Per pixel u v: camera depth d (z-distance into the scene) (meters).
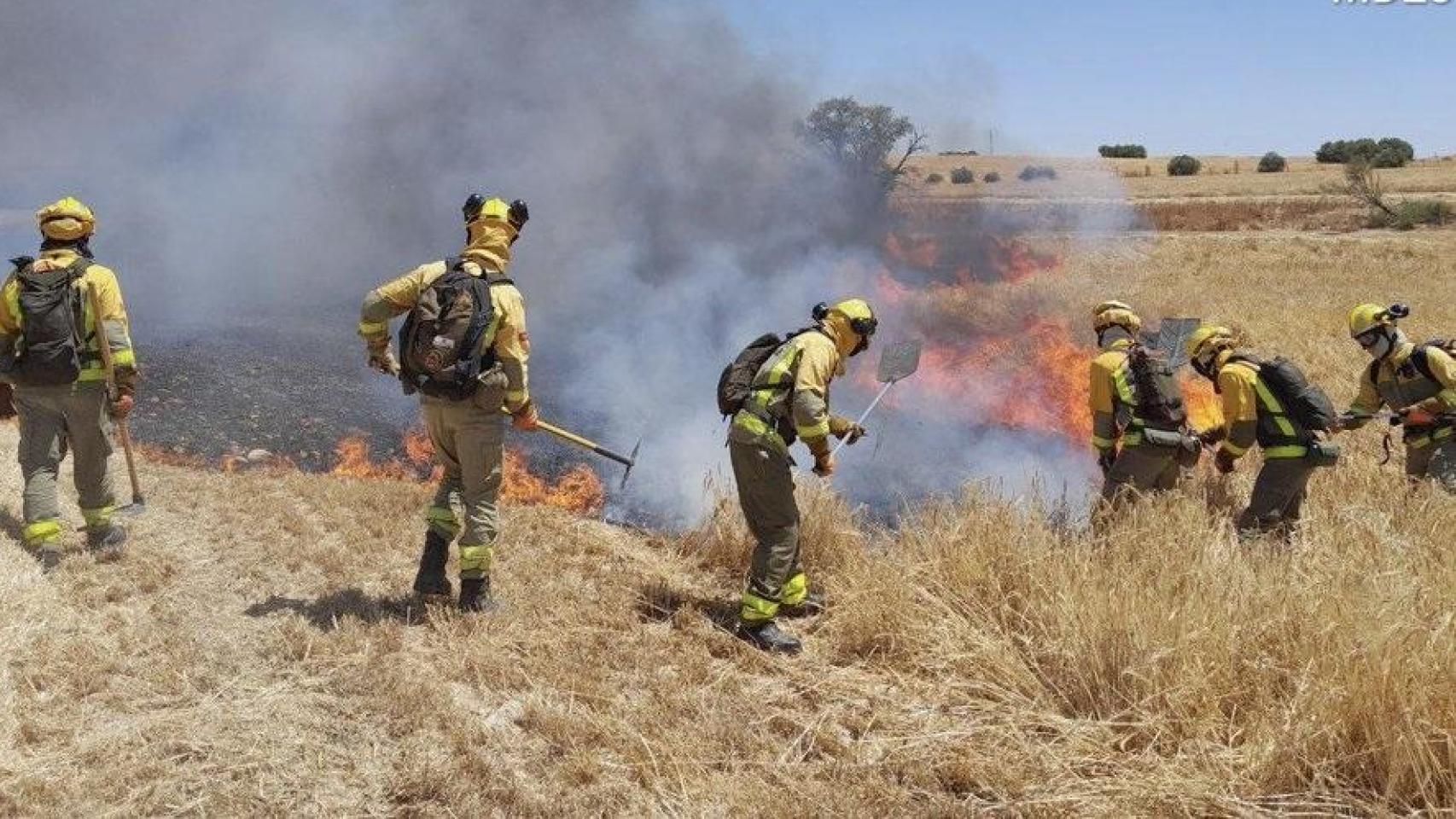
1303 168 75.75
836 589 5.39
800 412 4.72
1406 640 3.72
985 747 3.86
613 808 3.43
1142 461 6.21
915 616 4.83
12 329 5.03
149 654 4.24
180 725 3.69
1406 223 41.31
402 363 4.66
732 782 3.57
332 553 5.56
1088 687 4.12
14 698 3.72
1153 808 3.42
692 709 4.14
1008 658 4.34
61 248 5.18
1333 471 7.16
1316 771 3.44
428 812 3.31
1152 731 3.86
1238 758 3.63
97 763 3.43
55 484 5.16
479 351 4.61
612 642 4.74
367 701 3.96
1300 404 6.07
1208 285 22.69
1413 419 6.48
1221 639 4.07
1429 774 3.30
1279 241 35.69
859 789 3.58
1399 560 4.80
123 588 4.86
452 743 3.74
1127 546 5.19
